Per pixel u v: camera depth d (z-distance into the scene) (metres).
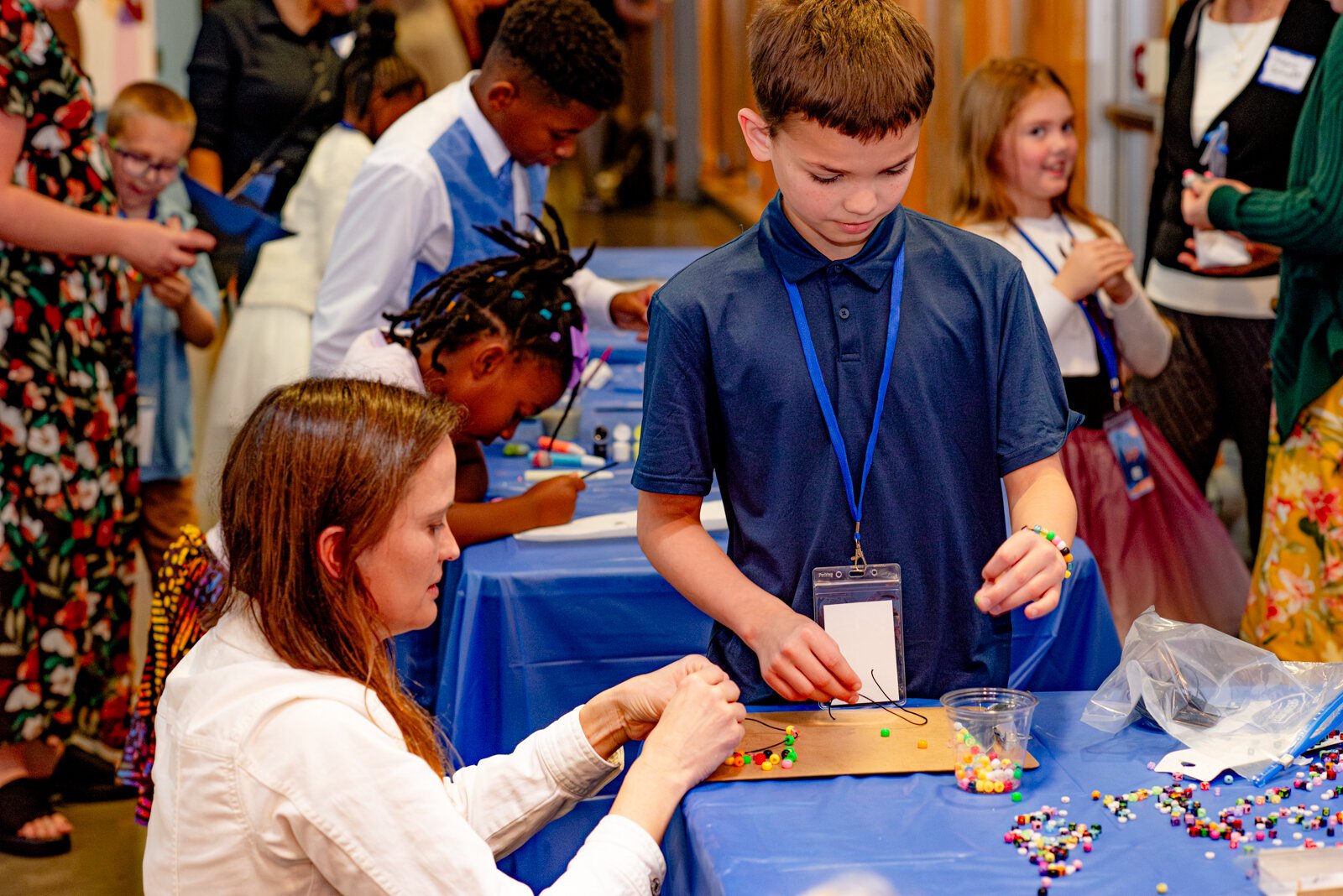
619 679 2.20
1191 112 3.29
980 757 1.41
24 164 2.70
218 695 1.22
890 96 1.35
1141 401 3.49
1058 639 2.25
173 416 3.44
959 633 1.64
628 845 1.29
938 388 1.58
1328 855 1.18
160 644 2.15
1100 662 2.27
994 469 1.63
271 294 3.59
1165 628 1.59
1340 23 2.61
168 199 3.61
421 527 1.27
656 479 1.59
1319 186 2.59
